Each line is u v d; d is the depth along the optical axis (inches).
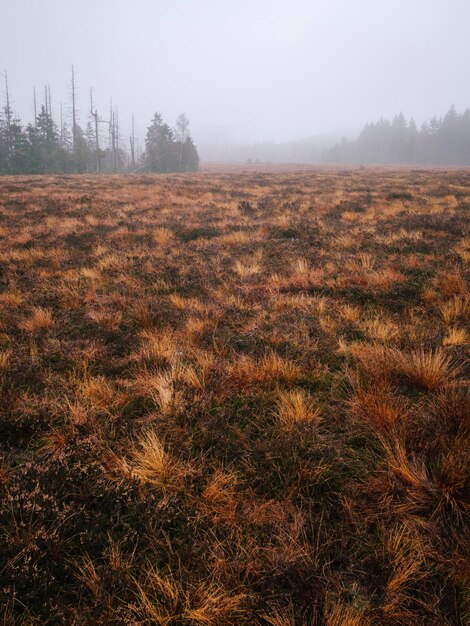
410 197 718.5
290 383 152.0
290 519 93.3
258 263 332.8
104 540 84.0
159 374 151.7
